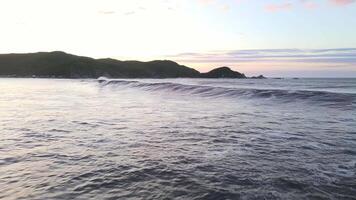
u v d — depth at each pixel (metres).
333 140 10.38
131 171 7.32
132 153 8.94
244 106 20.48
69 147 9.68
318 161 8.05
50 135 11.52
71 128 12.98
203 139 10.73
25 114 17.58
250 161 8.07
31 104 23.83
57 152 9.09
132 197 5.89
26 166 7.79
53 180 6.79
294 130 12.16
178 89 36.16
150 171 7.32
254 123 13.89
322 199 5.73
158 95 32.12
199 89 33.38
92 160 8.26
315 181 6.60
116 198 5.85
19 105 23.00
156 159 8.31
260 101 22.86
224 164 7.82
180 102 24.12
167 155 8.72
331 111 17.09
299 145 9.78
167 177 6.91
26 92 42.44
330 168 7.47
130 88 46.06
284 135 11.27
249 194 5.95
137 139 10.78
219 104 22.05
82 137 11.15
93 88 55.19
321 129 12.27
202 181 6.64
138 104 23.08
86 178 6.90
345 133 11.46
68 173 7.23
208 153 8.91
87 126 13.48
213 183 6.52
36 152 9.10
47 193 6.10
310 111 17.31
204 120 14.93
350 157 8.41
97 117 16.25
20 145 9.98
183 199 5.79
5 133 11.92
